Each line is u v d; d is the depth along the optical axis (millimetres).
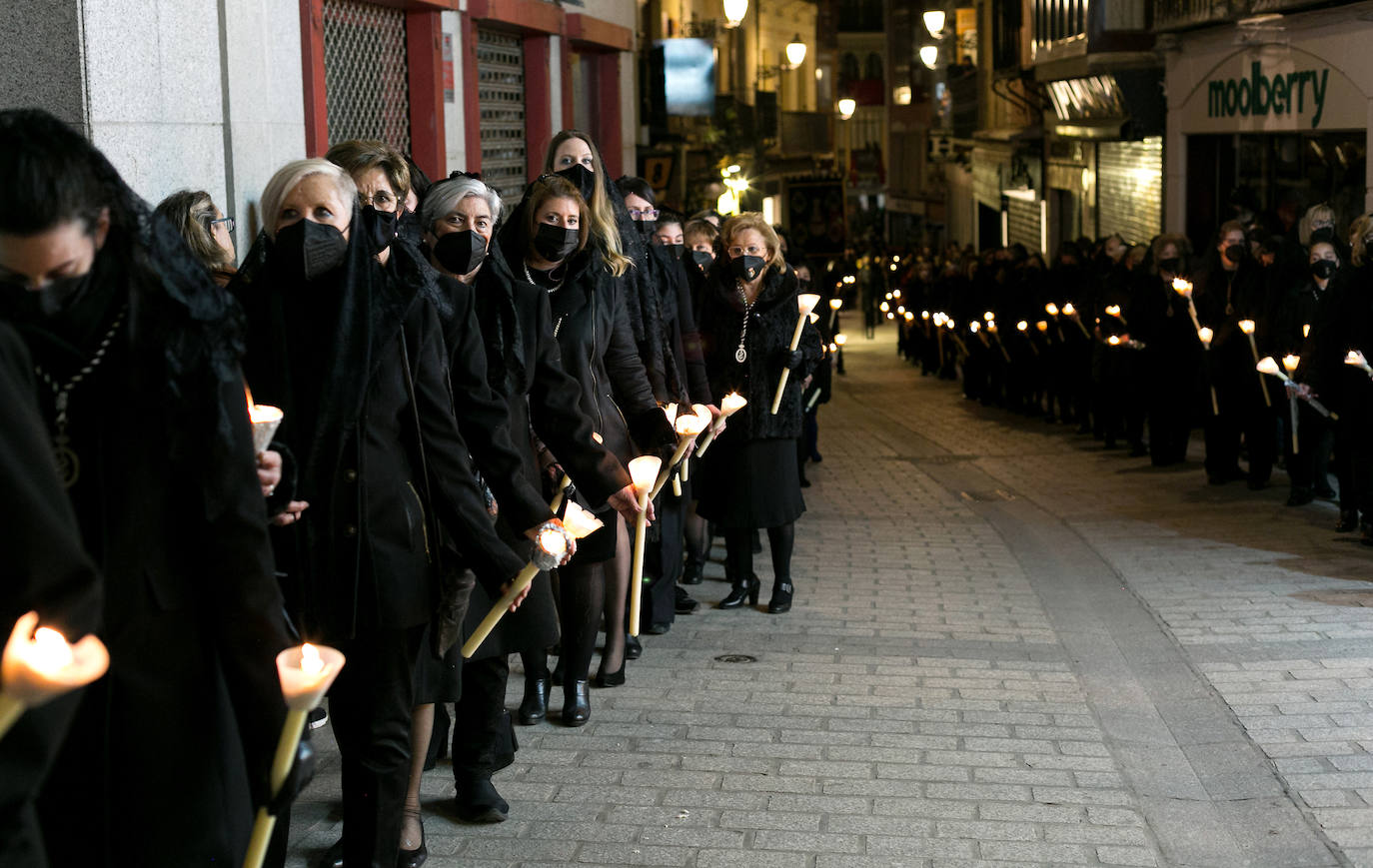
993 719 6094
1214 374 12008
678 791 5266
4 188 2340
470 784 4961
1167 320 13414
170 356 2605
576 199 5746
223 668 2787
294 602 3799
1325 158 16172
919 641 7383
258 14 7535
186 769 2713
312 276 3717
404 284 3865
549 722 6059
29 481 2193
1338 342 9234
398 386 3850
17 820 2143
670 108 27703
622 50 16578
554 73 13867
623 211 6641
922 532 10570
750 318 7738
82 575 2223
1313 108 16109
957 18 45094
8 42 5996
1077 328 16766
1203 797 5203
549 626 5023
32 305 2502
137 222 2578
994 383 20641
